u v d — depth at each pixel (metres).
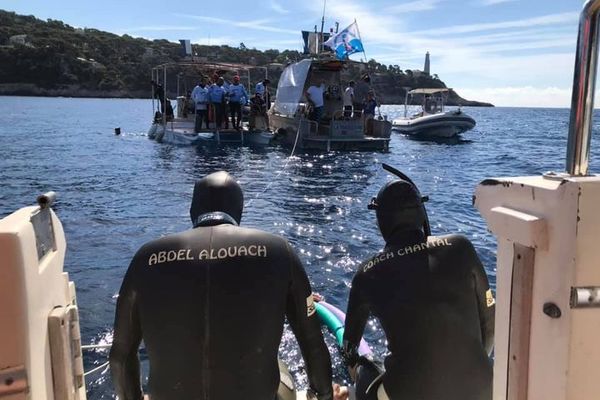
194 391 1.86
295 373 4.09
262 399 1.92
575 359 1.29
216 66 24.41
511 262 1.44
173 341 1.87
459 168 17.14
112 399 3.87
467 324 2.27
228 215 2.11
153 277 1.90
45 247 1.62
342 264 6.93
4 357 1.39
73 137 25.81
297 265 2.03
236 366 1.86
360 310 2.48
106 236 8.30
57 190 12.27
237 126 22.59
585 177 1.34
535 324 1.39
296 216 9.89
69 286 1.85
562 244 1.29
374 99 22.77
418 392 2.25
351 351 2.60
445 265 2.30
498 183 1.51
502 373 1.51
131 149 20.81
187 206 10.68
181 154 19.34
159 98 24.36
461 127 28.61
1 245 1.35
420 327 2.25
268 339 1.92
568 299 1.27
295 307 2.05
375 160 18.56
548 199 1.32
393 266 2.35
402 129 30.11
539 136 32.47
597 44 1.35
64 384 1.64
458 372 2.23
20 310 1.38
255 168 16.25
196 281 1.86
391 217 2.44
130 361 2.09
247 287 1.88
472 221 9.52
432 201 11.44
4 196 11.57
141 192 12.18
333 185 13.45
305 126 20.67
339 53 21.47
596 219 1.25
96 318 5.22
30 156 18.48
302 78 21.45
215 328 1.85
